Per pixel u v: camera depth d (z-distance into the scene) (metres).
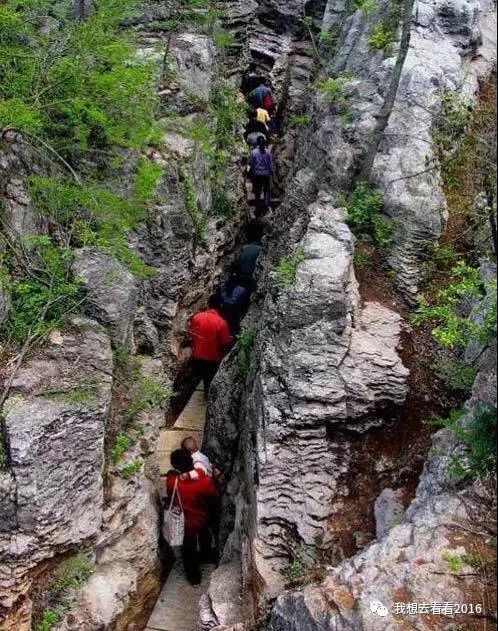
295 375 6.13
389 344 6.45
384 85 8.20
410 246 7.10
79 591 6.07
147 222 8.36
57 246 6.95
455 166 7.59
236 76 11.83
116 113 7.41
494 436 4.75
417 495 5.46
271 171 11.76
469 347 6.14
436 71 8.02
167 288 8.70
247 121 12.00
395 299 6.99
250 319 8.93
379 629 4.29
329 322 6.28
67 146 7.32
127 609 6.48
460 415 5.46
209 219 9.98
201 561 7.51
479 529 4.72
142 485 6.83
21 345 6.16
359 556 4.88
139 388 7.05
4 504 5.49
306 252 6.76
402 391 6.16
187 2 9.84
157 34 9.41
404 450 6.13
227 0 11.21
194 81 9.40
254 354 7.46
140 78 7.16
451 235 7.20
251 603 6.06
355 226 7.37
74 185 6.98
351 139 8.05
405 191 7.25
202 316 8.85
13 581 5.58
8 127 6.29
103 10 7.37
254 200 12.41
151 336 8.41
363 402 6.10
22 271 6.53
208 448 8.23
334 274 6.43
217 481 7.65
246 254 10.81
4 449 5.52
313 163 9.16
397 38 8.67
